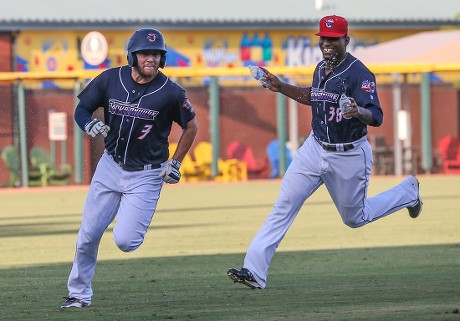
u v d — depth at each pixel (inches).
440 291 934.4
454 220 1736.0
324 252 1316.4
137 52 817.5
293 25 3629.4
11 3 3368.6
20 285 1043.9
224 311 834.2
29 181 2859.3
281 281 1035.3
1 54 3299.7
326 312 813.9
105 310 853.2
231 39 3592.5
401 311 811.4
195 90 3078.2
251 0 3676.2
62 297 948.6
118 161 852.0
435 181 2765.7
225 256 1288.1
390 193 1000.9
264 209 2028.8
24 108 2829.7
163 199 2316.7
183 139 858.1
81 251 868.0
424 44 3134.8
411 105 3238.2
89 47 3063.5
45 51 3353.8
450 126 3223.4
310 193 936.9
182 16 3533.5
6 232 1648.6
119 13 3454.7
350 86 889.5
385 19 3727.9
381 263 1186.0
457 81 3134.8
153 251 1359.5
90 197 862.5
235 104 3105.3
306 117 3038.9
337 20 885.2
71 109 2915.8
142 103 835.4
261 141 3117.6
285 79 3014.3
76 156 2854.3
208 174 2992.1
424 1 3878.0
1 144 2915.8
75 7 3430.1
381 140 3149.6
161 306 871.7
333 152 916.0
